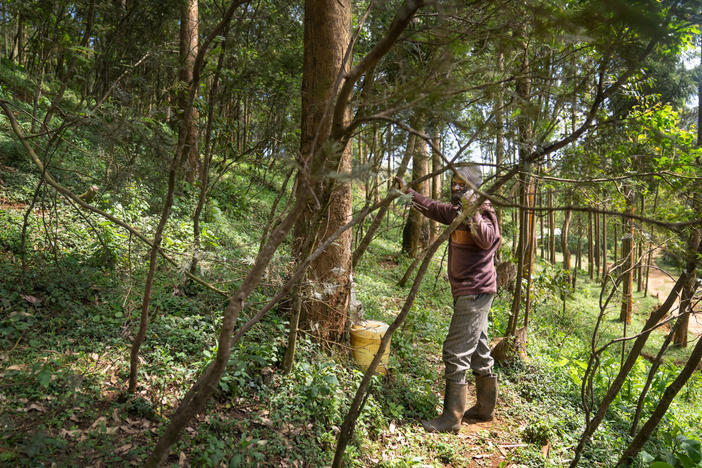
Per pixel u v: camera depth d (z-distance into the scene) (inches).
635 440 120.2
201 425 103.7
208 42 83.0
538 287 289.1
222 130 177.2
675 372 236.5
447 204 129.6
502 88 67.4
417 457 117.5
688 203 101.3
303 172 54.8
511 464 126.3
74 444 86.4
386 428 129.1
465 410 152.9
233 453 97.3
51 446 83.4
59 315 124.3
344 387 133.5
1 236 149.9
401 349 170.1
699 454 125.9
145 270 156.9
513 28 57.2
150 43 142.6
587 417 119.2
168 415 103.7
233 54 137.7
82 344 117.0
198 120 206.2
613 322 443.2
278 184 389.4
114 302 136.2
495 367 187.9
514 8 55.2
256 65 136.6
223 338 61.8
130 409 101.3
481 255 135.3
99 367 110.4
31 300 124.9
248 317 142.1
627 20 35.1
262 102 151.3
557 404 169.9
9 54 405.1
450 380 136.2
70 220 179.9
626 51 55.0
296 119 142.3
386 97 57.3
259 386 121.7
